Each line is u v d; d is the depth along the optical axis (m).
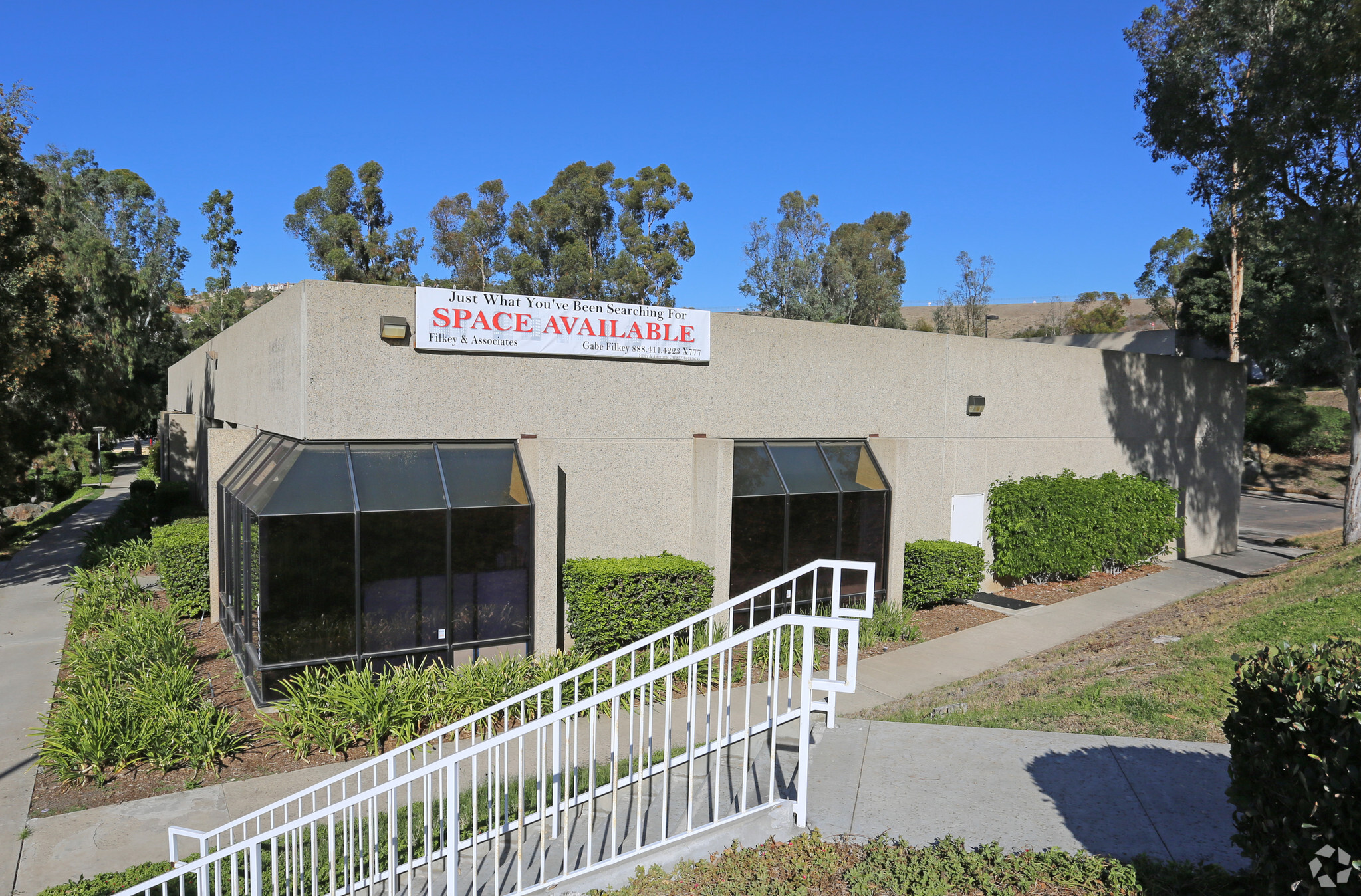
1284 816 3.42
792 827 4.82
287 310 10.99
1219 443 21.91
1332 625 9.33
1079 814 5.05
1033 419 17.52
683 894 4.19
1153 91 19.45
